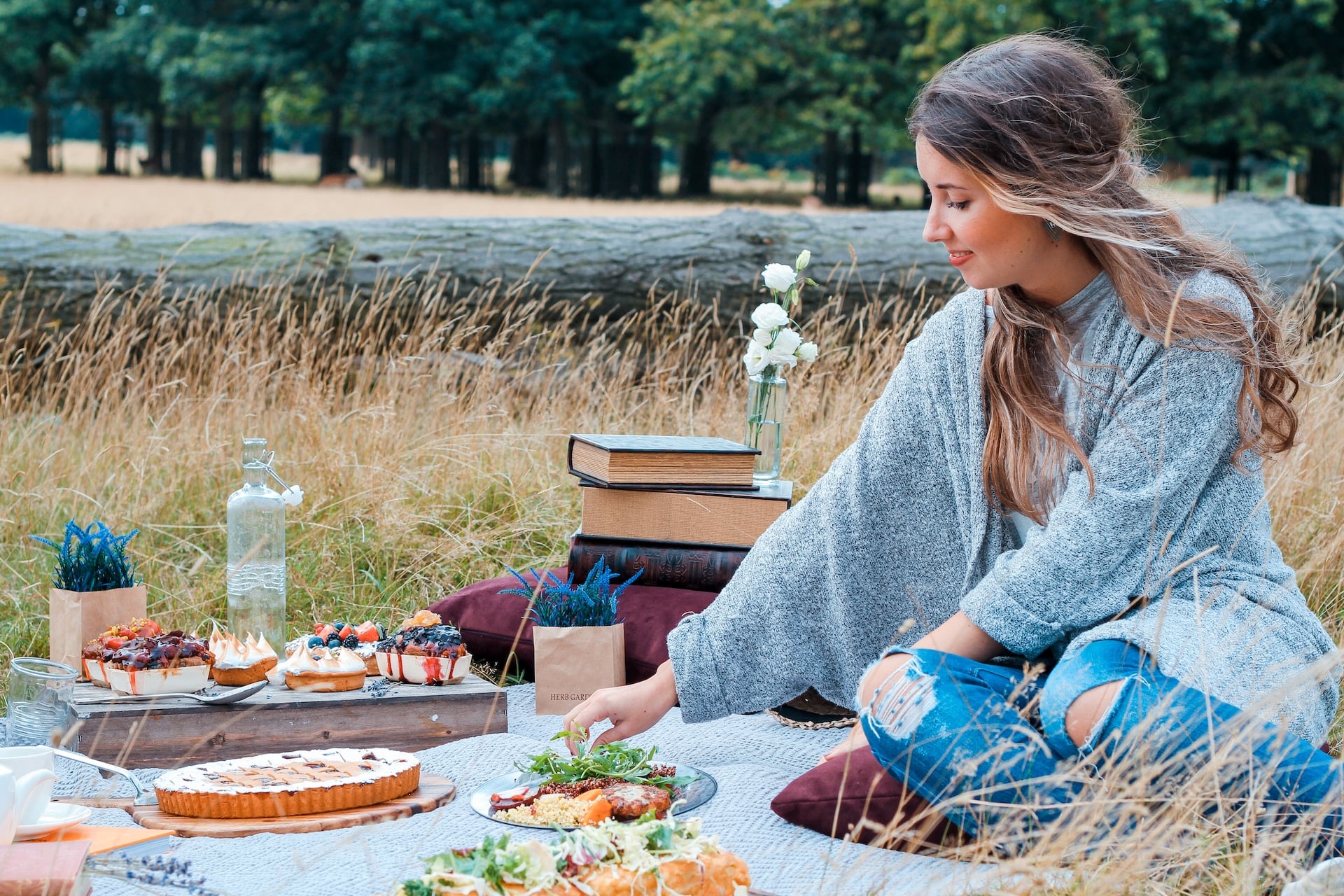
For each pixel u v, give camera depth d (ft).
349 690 8.33
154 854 6.35
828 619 7.75
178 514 13.30
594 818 6.69
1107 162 6.74
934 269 19.22
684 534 9.66
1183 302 6.66
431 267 18.63
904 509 7.64
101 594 8.62
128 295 18.03
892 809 6.70
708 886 5.33
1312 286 18.69
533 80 120.67
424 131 133.59
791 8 106.32
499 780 7.54
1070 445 6.77
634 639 9.26
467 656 8.63
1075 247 6.92
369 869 6.19
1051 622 6.57
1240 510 6.86
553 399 16.70
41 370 17.39
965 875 6.12
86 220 61.57
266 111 149.48
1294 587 6.93
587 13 126.52
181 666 7.97
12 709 7.93
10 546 12.64
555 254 18.89
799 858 6.53
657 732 8.70
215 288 18.03
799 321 18.98
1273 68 89.97
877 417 7.75
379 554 12.55
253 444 8.77
